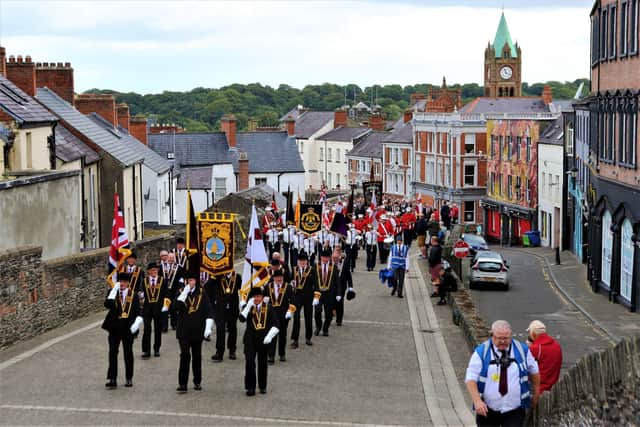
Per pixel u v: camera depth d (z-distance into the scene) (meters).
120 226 18.94
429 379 18.69
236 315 20.30
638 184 34.97
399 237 36.53
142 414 15.24
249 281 19.84
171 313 23.12
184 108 198.62
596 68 45.25
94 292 26.08
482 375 11.54
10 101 34.44
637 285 35.03
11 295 20.80
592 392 10.27
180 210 77.19
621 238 38.00
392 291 31.12
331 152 126.50
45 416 15.00
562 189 63.50
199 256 20.03
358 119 147.62
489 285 42.16
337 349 21.73
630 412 9.27
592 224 43.59
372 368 19.66
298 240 35.00
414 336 23.59
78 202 30.30
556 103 108.31
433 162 96.44
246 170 81.94
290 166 88.81
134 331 16.89
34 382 17.45
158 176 60.28
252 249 19.81
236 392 17.09
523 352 11.66
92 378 17.88
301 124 134.50
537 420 12.09
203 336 17.02
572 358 25.64
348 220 38.38
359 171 116.12
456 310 25.17
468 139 91.19
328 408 16.09
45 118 35.66
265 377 17.03
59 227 28.36
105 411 15.38
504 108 108.44
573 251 59.75
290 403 16.36
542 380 13.92
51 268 23.17
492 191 84.88
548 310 35.97
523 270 50.88
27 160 34.19
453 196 91.62
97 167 44.75
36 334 22.23
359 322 25.75
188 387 17.36
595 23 46.06
